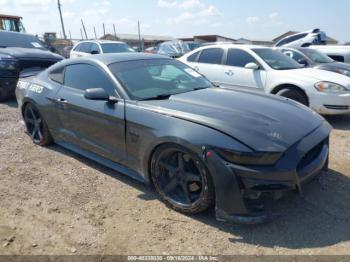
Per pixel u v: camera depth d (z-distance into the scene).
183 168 2.96
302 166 2.77
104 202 3.30
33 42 9.51
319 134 2.98
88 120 3.81
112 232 2.83
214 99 3.39
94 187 3.62
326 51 11.45
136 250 2.59
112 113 3.46
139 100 3.40
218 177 2.63
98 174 3.94
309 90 5.95
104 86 3.73
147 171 3.25
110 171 4.01
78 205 3.26
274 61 6.83
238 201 2.62
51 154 4.60
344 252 2.48
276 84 6.35
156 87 3.71
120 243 2.68
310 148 2.76
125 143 3.41
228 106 3.16
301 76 6.15
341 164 4.03
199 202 2.86
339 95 5.77
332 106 5.84
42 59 8.07
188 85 3.99
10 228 2.91
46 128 4.70
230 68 7.07
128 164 3.49
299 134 2.82
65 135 4.30
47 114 4.50
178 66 4.37
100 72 3.83
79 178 3.84
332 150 4.56
